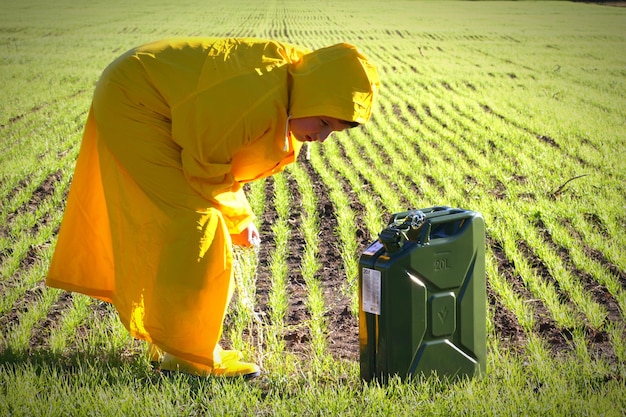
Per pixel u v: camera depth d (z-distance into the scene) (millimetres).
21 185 5703
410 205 5055
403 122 8664
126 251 2879
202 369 2938
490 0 39750
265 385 2898
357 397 2744
